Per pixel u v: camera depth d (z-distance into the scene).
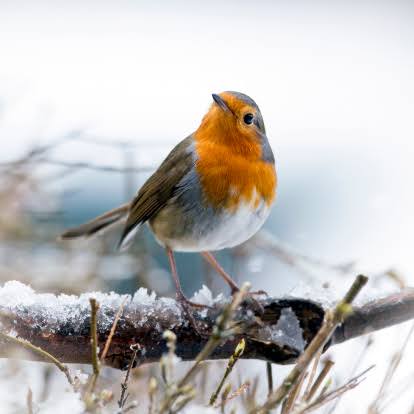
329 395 5.22
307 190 14.80
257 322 6.41
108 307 6.40
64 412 5.19
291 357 6.37
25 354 6.19
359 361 6.34
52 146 10.33
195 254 13.45
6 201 10.69
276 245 10.52
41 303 6.29
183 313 6.52
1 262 10.70
